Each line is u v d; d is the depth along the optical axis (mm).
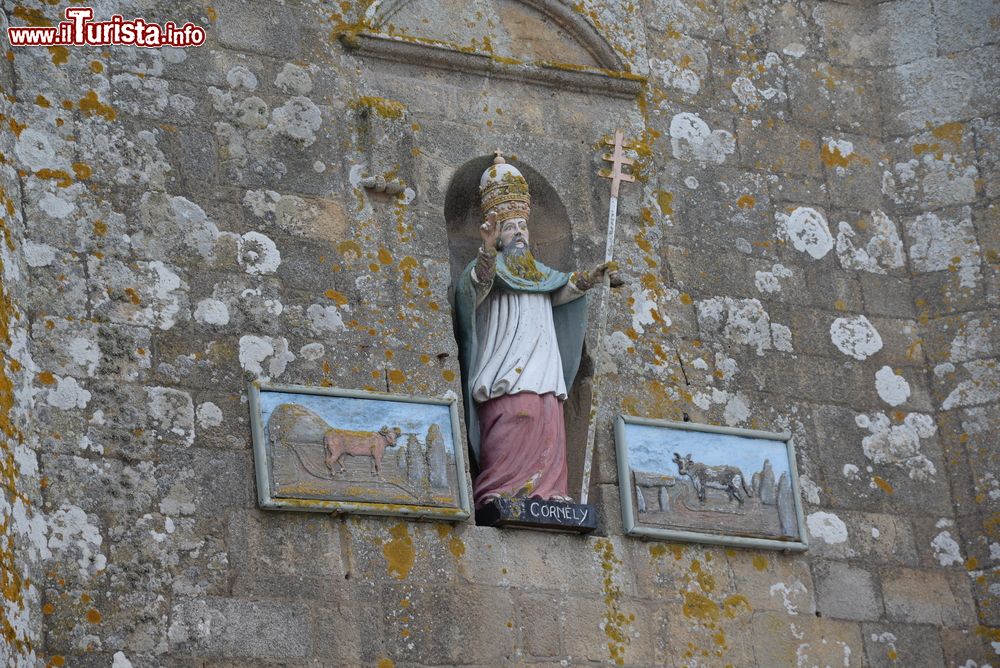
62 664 16828
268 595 17797
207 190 19094
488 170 20422
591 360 20094
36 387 17641
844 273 21938
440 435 18969
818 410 21141
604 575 19234
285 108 19766
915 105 22969
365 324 19266
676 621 19391
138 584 17375
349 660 17875
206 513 17859
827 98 22766
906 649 20344
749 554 20062
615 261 20438
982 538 21062
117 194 18656
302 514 18188
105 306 18203
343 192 19734
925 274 22250
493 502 18906
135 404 17969
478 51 20891
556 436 19469
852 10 23375
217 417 18250
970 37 23125
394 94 20438
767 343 21188
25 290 17906
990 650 20625
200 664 17328
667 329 20781
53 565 17109
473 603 18531
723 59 22438
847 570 20469
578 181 21047
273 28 20062
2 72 18453
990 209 22344
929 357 21922
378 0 20609
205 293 18688
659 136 21656
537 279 19984
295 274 19156
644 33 22047
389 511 18406
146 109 19109
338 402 18703
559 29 21625
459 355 19859
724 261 21391
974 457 21359
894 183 22688
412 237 19844
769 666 19625
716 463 20234
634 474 19781
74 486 17453
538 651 18641
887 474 21141
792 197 22047
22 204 18203
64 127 18656
